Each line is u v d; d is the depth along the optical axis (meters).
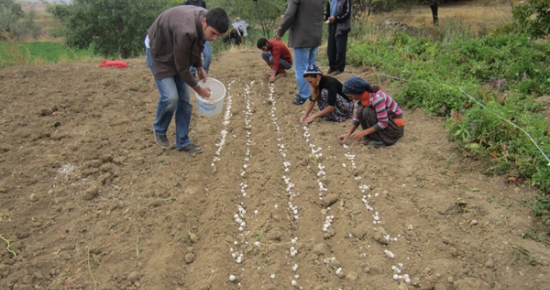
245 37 18.30
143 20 18.58
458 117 5.20
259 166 4.79
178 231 3.71
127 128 5.69
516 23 10.24
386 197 4.02
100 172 4.64
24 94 6.80
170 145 5.26
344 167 4.64
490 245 3.33
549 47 8.38
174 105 4.54
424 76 6.76
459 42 9.10
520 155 4.27
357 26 12.39
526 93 6.34
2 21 20.78
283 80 7.82
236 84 7.65
